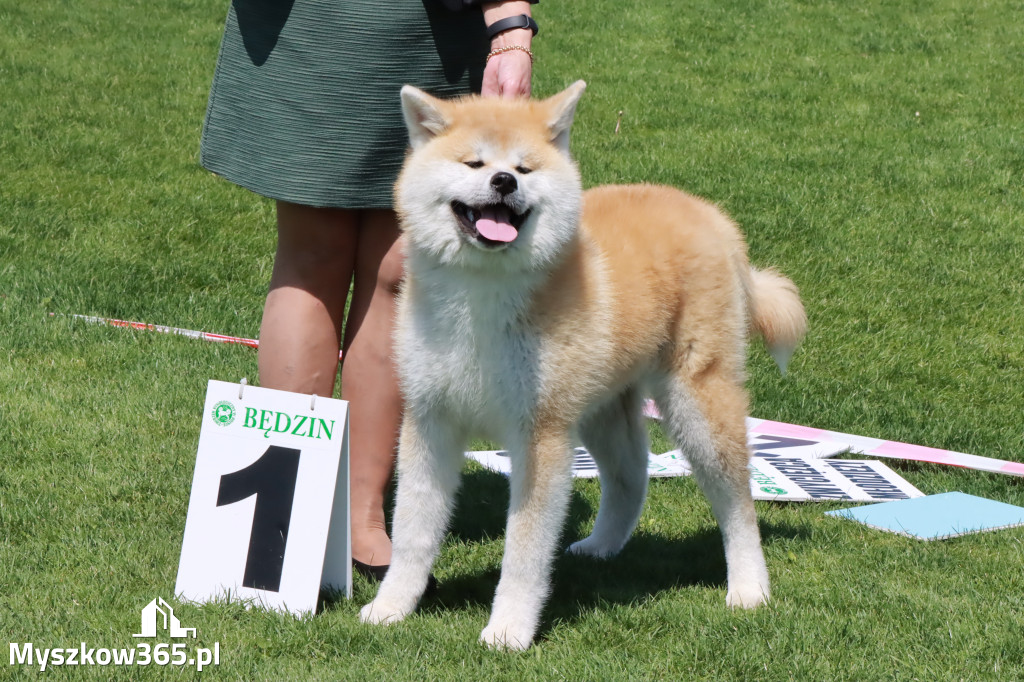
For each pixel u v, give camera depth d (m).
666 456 8.11
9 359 8.77
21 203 13.29
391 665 4.81
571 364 5.08
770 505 7.48
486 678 4.72
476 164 4.94
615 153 17.05
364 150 5.81
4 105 17.55
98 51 21.30
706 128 18.73
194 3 25.36
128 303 10.51
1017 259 13.41
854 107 20.11
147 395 8.27
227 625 5.03
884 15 26.48
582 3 26.39
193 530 5.37
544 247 4.93
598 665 4.90
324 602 5.46
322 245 6.03
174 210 13.53
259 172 5.89
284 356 5.98
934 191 15.90
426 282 5.12
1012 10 26.97
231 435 5.43
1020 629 5.41
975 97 20.86
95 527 6.14
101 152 15.77
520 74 5.63
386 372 6.04
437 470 5.36
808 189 15.74
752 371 9.99
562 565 6.26
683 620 5.41
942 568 6.33
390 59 5.77
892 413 9.33
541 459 5.11
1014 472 8.09
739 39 24.42
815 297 12.04
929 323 11.46
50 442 7.32
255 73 5.86
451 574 6.04
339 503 5.48
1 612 5.04
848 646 5.18
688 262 5.69
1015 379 10.14
